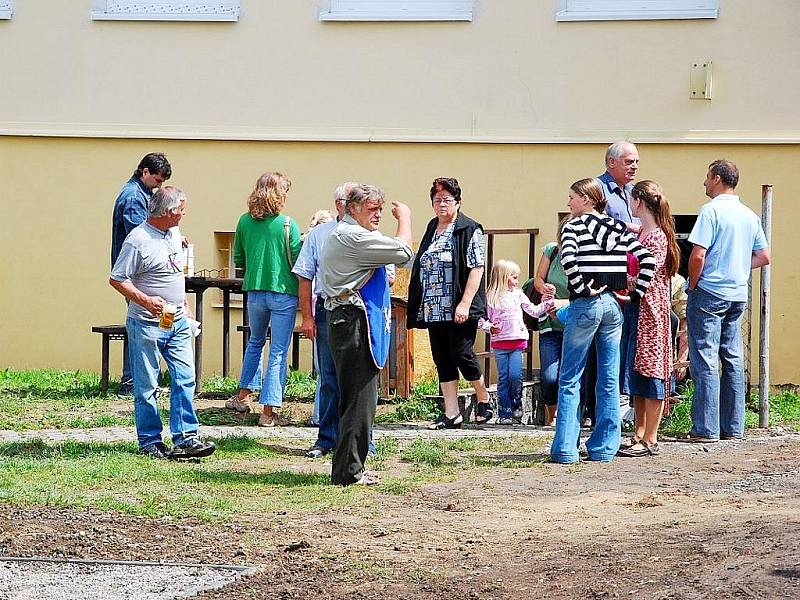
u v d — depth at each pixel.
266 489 10.20
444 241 13.47
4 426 13.44
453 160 18.06
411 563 7.68
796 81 17.08
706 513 8.99
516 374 14.52
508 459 11.70
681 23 17.38
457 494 9.98
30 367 19.03
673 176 17.50
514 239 17.91
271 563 7.79
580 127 17.70
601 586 6.76
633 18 17.47
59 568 7.74
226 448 12.08
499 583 7.09
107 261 18.88
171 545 8.23
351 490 10.16
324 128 18.33
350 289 10.08
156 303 11.27
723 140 17.27
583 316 11.23
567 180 17.77
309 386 16.08
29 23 18.83
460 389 15.95
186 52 18.59
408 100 18.12
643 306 11.67
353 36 18.25
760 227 13.05
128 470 10.82
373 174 18.23
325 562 7.74
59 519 8.85
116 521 8.81
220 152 18.58
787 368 17.11
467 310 13.36
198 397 15.32
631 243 11.21
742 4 17.19
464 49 17.98
